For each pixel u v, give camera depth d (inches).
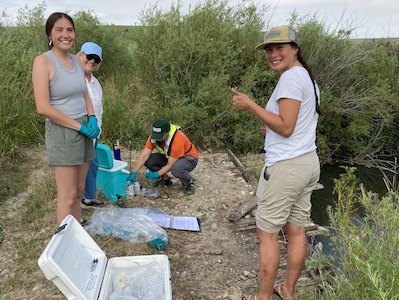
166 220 184.2
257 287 143.6
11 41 347.6
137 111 323.6
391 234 109.5
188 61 323.9
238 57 343.9
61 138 126.6
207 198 214.5
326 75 367.2
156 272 117.1
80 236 118.2
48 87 122.0
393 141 398.6
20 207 187.3
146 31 344.8
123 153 273.0
